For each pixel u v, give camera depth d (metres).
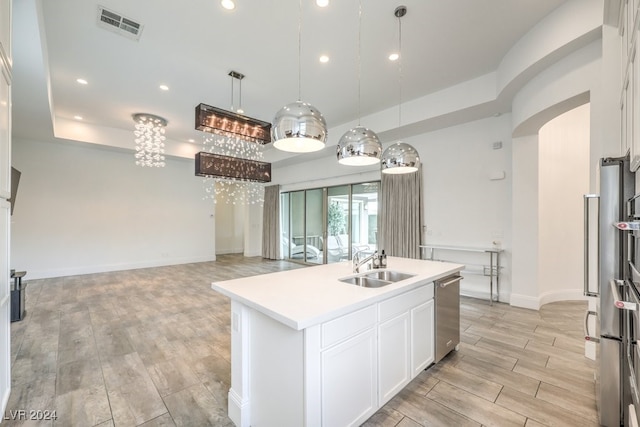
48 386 2.30
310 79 4.24
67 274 6.59
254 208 10.04
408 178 5.60
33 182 6.25
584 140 4.79
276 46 3.43
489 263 4.70
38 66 3.07
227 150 6.12
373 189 6.54
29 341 3.12
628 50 1.74
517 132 4.07
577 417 1.94
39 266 6.29
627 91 1.77
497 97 3.95
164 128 6.48
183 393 2.23
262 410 1.82
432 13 2.88
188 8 2.79
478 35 3.24
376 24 3.03
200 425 1.91
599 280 1.87
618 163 1.80
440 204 5.26
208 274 6.76
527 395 2.18
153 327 3.53
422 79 4.23
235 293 1.95
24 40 2.65
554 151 4.59
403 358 2.20
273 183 9.30
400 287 2.11
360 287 2.12
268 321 1.76
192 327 3.53
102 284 5.74
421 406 2.06
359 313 1.81
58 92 4.69
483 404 2.08
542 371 2.51
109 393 2.22
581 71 2.84
